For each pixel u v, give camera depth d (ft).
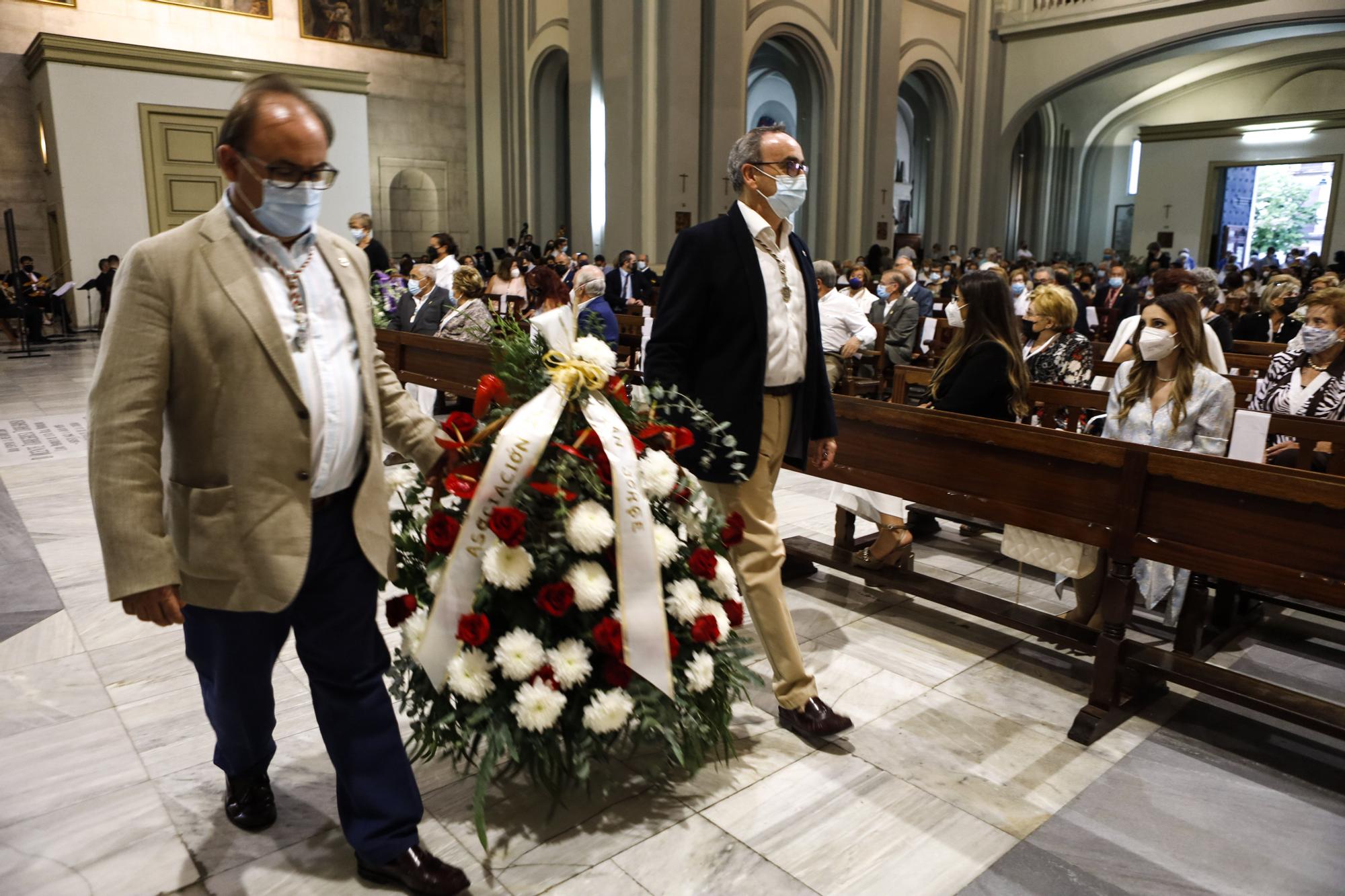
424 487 8.05
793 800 8.08
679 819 7.78
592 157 51.85
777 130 8.77
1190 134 79.46
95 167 47.14
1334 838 7.73
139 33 52.80
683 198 48.73
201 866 7.10
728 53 49.16
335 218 53.72
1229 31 60.85
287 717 9.39
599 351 7.67
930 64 66.18
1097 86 84.53
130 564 5.39
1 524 15.72
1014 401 11.82
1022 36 69.21
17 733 9.06
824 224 60.59
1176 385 11.40
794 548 13.46
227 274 5.69
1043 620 10.82
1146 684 9.84
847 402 11.50
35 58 47.26
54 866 7.09
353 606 6.44
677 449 8.16
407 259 38.34
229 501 5.81
